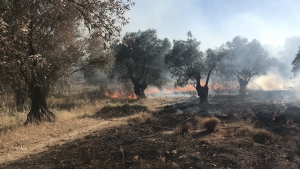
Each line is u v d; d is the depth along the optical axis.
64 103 16.56
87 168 4.67
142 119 9.60
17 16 5.23
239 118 9.73
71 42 10.40
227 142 6.22
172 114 11.47
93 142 6.46
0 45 4.35
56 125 9.18
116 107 13.04
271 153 5.42
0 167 4.99
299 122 8.90
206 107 13.59
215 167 4.64
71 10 5.95
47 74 9.58
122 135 7.13
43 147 6.57
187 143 6.14
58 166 4.83
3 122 9.40
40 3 5.60
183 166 4.71
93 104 15.27
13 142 7.00
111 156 5.25
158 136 6.95
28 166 4.93
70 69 11.62
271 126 8.37
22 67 5.04
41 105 9.98
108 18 5.50
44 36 8.60
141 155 5.29
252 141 6.36
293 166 4.68
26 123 9.48
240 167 4.63
